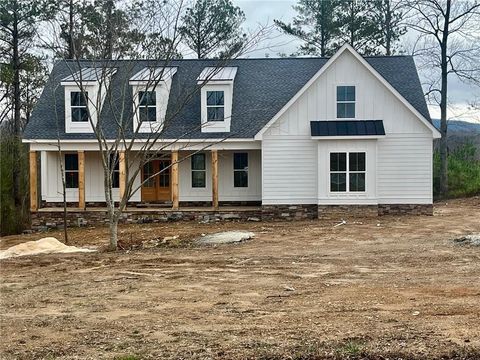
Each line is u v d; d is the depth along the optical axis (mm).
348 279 11219
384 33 39156
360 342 6988
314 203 23359
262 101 25297
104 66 18031
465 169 34875
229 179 25859
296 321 8117
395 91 22688
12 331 8125
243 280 11469
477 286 10078
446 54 33125
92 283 11703
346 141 22609
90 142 23984
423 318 8000
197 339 7379
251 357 6633
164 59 20875
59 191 25750
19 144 28203
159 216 23844
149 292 10570
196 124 24406
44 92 26094
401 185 23031
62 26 20406
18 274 13273
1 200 25734
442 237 16797
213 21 32156
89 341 7488
